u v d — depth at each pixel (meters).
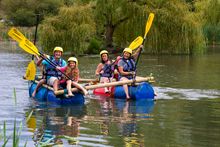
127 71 13.52
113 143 7.97
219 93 13.98
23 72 20.14
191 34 28.20
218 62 24.86
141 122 9.76
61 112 10.93
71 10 28.19
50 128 9.15
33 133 8.70
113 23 29.94
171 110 11.19
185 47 28.16
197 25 28.28
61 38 27.98
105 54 14.38
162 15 27.72
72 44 28.03
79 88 12.19
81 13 28.16
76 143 7.96
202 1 36.06
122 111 11.08
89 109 11.37
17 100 12.59
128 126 9.34
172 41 28.25
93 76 18.25
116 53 30.12
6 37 53.06
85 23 28.11
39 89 13.13
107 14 29.48
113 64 14.23
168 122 9.76
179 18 27.97
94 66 22.48
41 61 13.27
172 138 8.36
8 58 28.38
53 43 28.00
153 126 9.35
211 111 11.04
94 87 12.81
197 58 27.36
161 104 12.09
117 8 28.81
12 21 61.84
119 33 30.08
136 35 28.66
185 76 18.45
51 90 12.66
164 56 28.62
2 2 68.12
